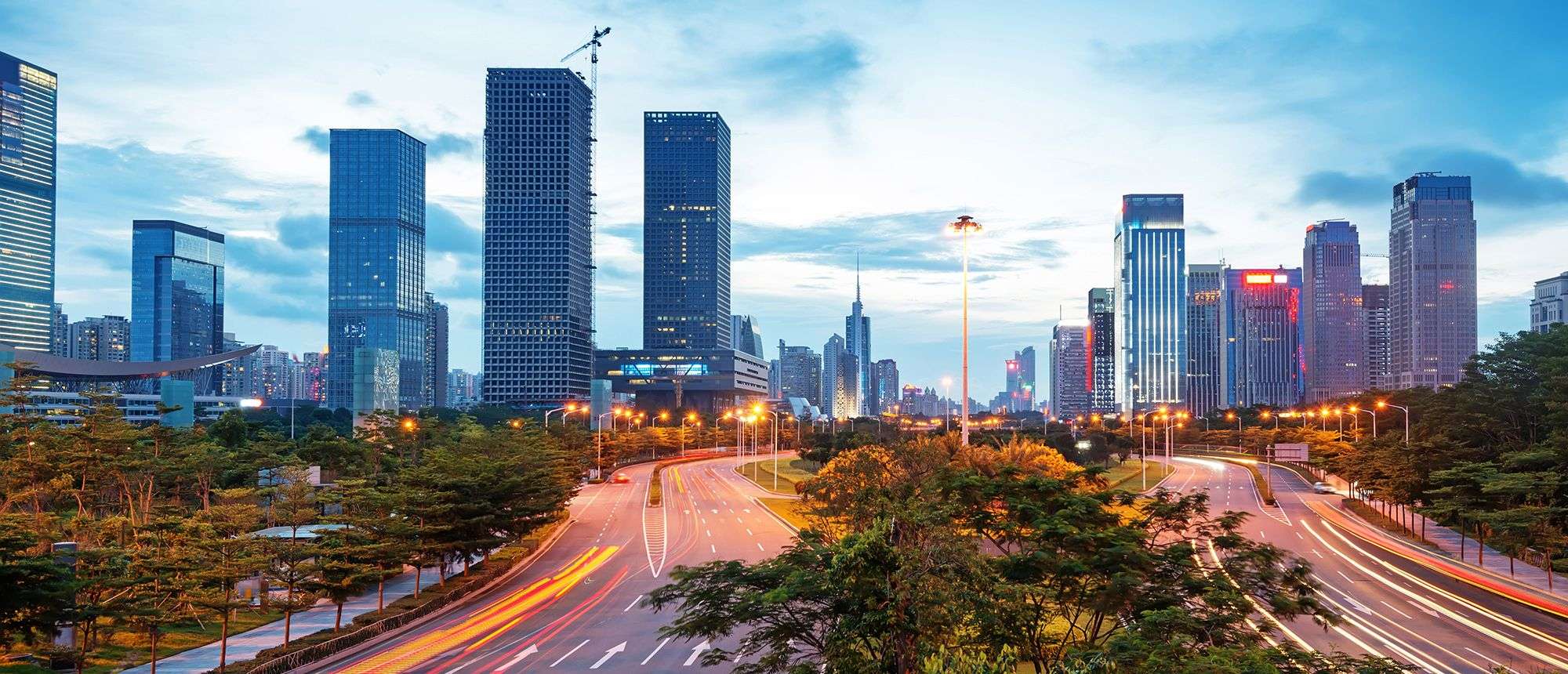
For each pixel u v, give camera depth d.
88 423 74.94
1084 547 34.59
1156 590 32.88
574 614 57.56
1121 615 35.78
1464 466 79.25
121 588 44.59
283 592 62.03
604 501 119.69
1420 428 104.25
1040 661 34.31
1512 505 74.12
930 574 29.72
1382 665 27.78
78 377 185.88
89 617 40.41
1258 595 34.78
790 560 33.47
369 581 53.81
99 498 79.94
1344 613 57.41
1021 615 31.23
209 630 54.19
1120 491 41.66
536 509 72.00
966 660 25.30
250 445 98.44
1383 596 63.12
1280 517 104.25
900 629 28.50
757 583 33.00
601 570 73.06
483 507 65.44
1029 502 37.78
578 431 153.88
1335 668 27.64
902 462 57.78
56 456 72.19
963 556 30.44
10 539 37.03
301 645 48.84
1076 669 27.94
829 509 53.62
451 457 78.06
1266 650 28.44
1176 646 28.38
